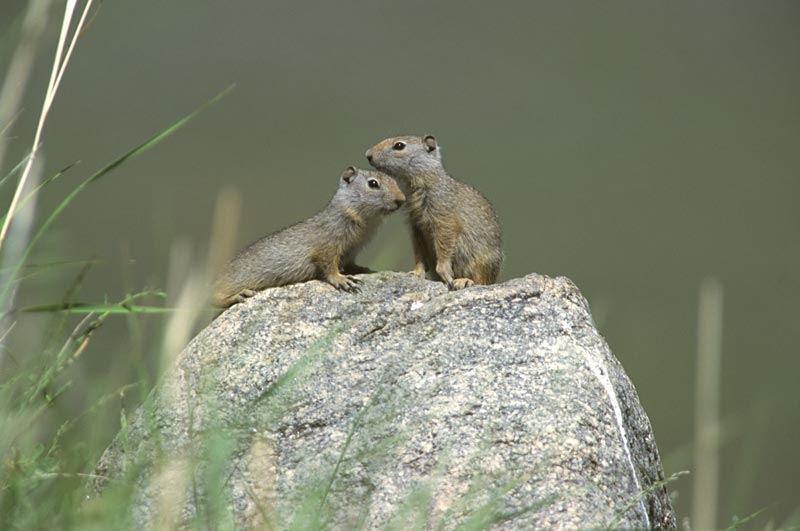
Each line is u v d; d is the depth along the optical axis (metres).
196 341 12.48
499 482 10.27
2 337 10.64
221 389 11.70
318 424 11.20
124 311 10.49
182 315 9.72
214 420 10.43
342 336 12.23
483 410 11.00
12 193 12.06
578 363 11.52
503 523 9.81
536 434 10.73
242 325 12.52
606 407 11.16
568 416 10.89
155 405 11.29
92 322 10.89
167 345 9.71
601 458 10.62
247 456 10.78
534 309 12.17
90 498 10.33
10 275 10.53
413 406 11.19
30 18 11.93
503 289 12.42
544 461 10.48
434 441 10.71
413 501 9.75
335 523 10.01
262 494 10.36
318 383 11.64
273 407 11.35
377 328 12.29
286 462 10.82
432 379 11.48
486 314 12.16
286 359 12.06
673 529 11.97
